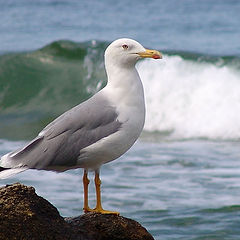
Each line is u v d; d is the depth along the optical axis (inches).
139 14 1382.9
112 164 618.5
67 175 576.7
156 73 896.9
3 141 777.6
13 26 1289.4
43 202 339.3
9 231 329.4
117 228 351.3
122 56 354.6
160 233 461.1
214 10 1402.6
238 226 472.4
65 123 346.6
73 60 988.6
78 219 353.4
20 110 917.2
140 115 353.4
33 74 967.6
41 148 345.4
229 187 549.0
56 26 1283.2
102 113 346.9
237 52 1009.5
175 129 821.9
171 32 1202.6
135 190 541.3
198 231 464.8
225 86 869.2
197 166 615.2
